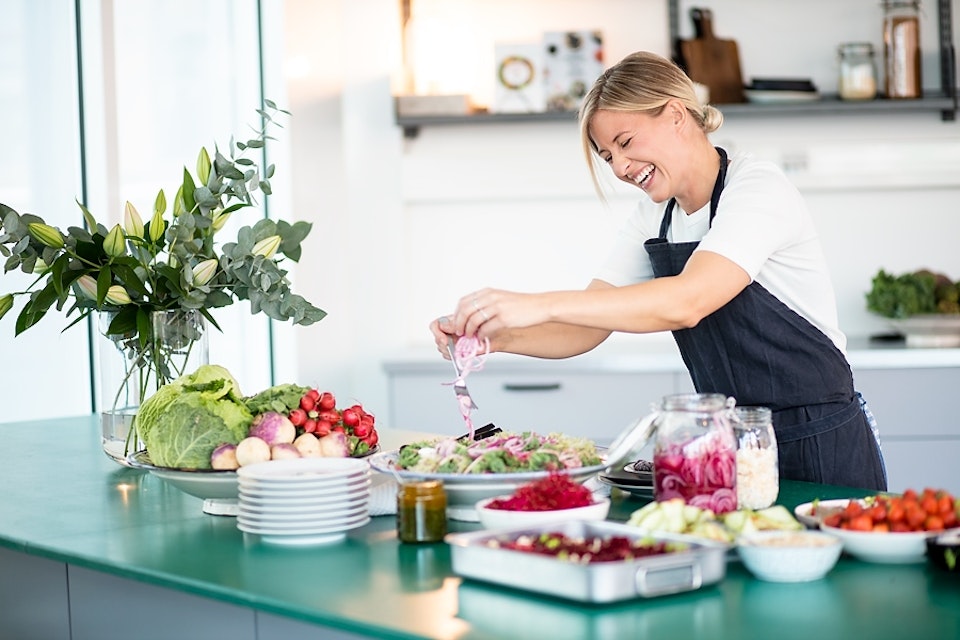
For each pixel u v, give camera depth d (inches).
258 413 82.0
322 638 58.7
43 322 150.3
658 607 54.0
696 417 67.2
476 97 185.8
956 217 182.4
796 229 87.3
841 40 181.2
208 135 177.0
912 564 60.2
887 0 174.6
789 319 90.9
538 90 179.9
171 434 79.8
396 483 80.9
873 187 181.0
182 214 94.0
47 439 118.2
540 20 184.5
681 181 90.7
